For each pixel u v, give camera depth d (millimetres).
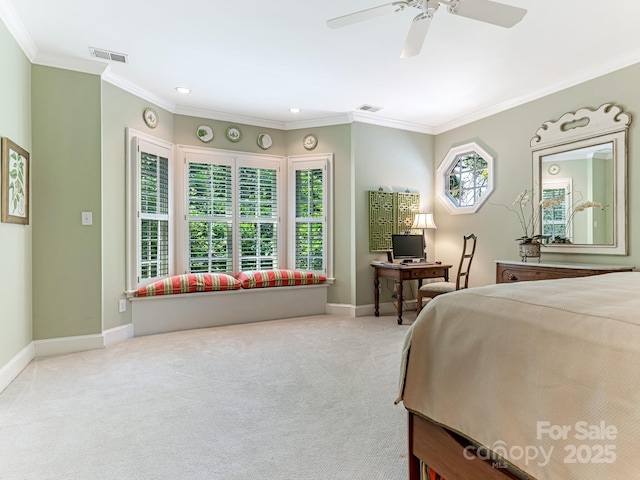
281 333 3672
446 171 4805
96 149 3141
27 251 2785
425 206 4898
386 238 4605
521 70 3207
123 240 3480
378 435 1779
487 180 4227
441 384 1218
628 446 732
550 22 2473
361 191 4473
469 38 2682
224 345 3266
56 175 2979
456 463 1168
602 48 2822
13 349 2512
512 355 1006
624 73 2943
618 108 2965
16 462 1557
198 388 2336
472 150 4402
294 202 4734
